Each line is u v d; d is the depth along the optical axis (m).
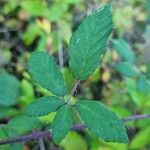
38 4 0.76
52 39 0.74
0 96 0.57
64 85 0.24
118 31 0.75
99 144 0.56
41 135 0.30
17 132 0.35
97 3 0.74
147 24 0.79
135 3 0.81
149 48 0.72
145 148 0.56
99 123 0.22
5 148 0.40
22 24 0.77
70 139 0.57
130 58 0.52
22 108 0.58
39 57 0.24
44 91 0.59
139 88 0.51
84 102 0.23
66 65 0.73
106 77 0.70
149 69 0.54
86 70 0.23
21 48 0.77
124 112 0.56
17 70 0.72
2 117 0.56
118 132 0.21
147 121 0.56
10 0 0.77
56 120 0.23
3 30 0.76
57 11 0.76
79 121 0.47
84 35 0.23
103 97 0.69
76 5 0.77
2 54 0.73
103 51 0.23
